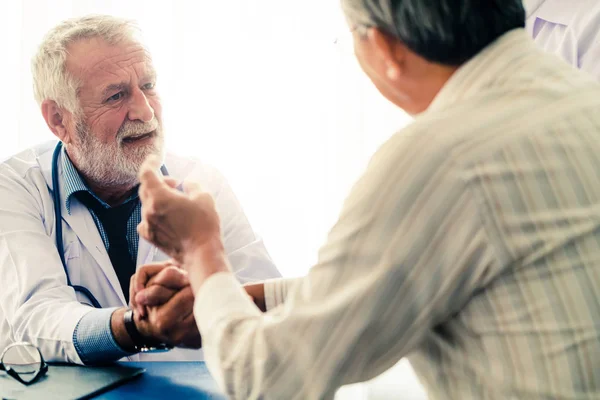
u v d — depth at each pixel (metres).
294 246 2.71
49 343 1.24
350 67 2.63
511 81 0.66
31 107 2.69
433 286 0.62
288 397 0.64
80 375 1.09
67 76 1.45
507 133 0.63
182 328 1.08
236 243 1.64
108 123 1.47
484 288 0.63
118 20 1.53
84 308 1.27
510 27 0.69
